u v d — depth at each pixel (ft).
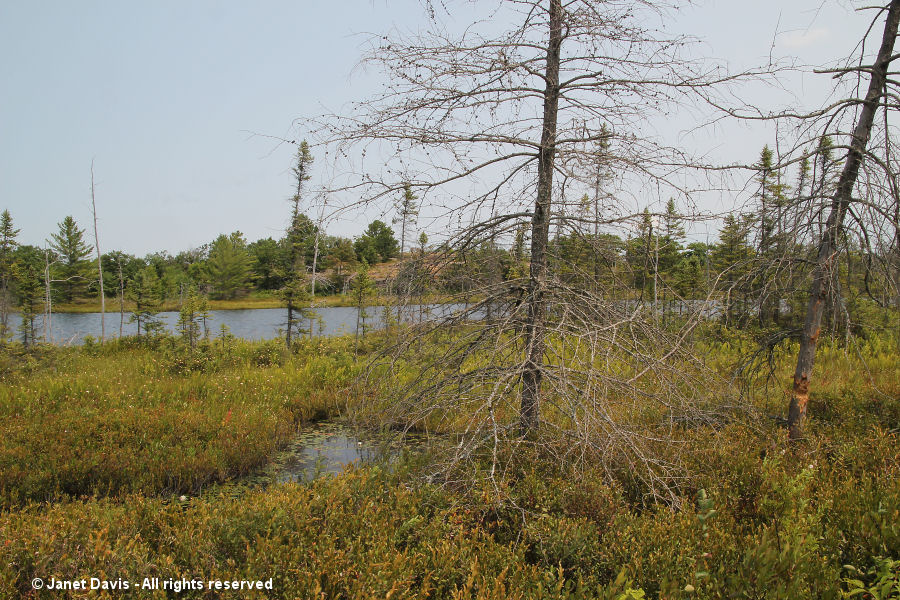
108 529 10.63
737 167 13.84
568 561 10.48
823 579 8.33
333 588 9.05
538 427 16.07
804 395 16.56
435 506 12.41
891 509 10.24
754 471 13.48
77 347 51.75
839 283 15.55
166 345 50.26
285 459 22.16
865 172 14.34
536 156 15.57
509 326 14.49
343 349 43.34
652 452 14.52
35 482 17.02
